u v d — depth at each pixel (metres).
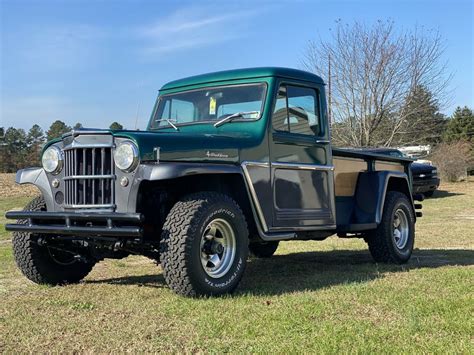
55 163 4.80
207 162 4.62
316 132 5.77
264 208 5.05
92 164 4.52
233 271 4.60
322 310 3.99
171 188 4.83
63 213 4.49
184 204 4.43
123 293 4.77
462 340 3.25
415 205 7.54
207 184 4.93
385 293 4.57
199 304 4.17
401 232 6.89
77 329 3.62
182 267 4.27
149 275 5.96
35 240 5.12
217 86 5.62
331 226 5.80
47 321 3.84
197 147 4.59
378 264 6.60
